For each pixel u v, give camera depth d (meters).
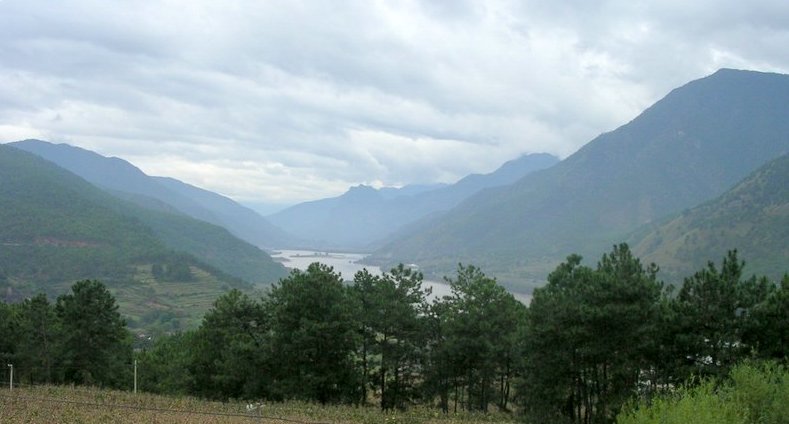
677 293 34.72
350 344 43.81
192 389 50.72
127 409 36.94
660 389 33.03
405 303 46.38
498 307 44.81
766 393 19.72
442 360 46.50
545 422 37.53
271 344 44.41
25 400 37.72
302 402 41.16
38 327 52.03
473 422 38.31
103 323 52.22
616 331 33.81
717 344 31.44
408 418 38.38
